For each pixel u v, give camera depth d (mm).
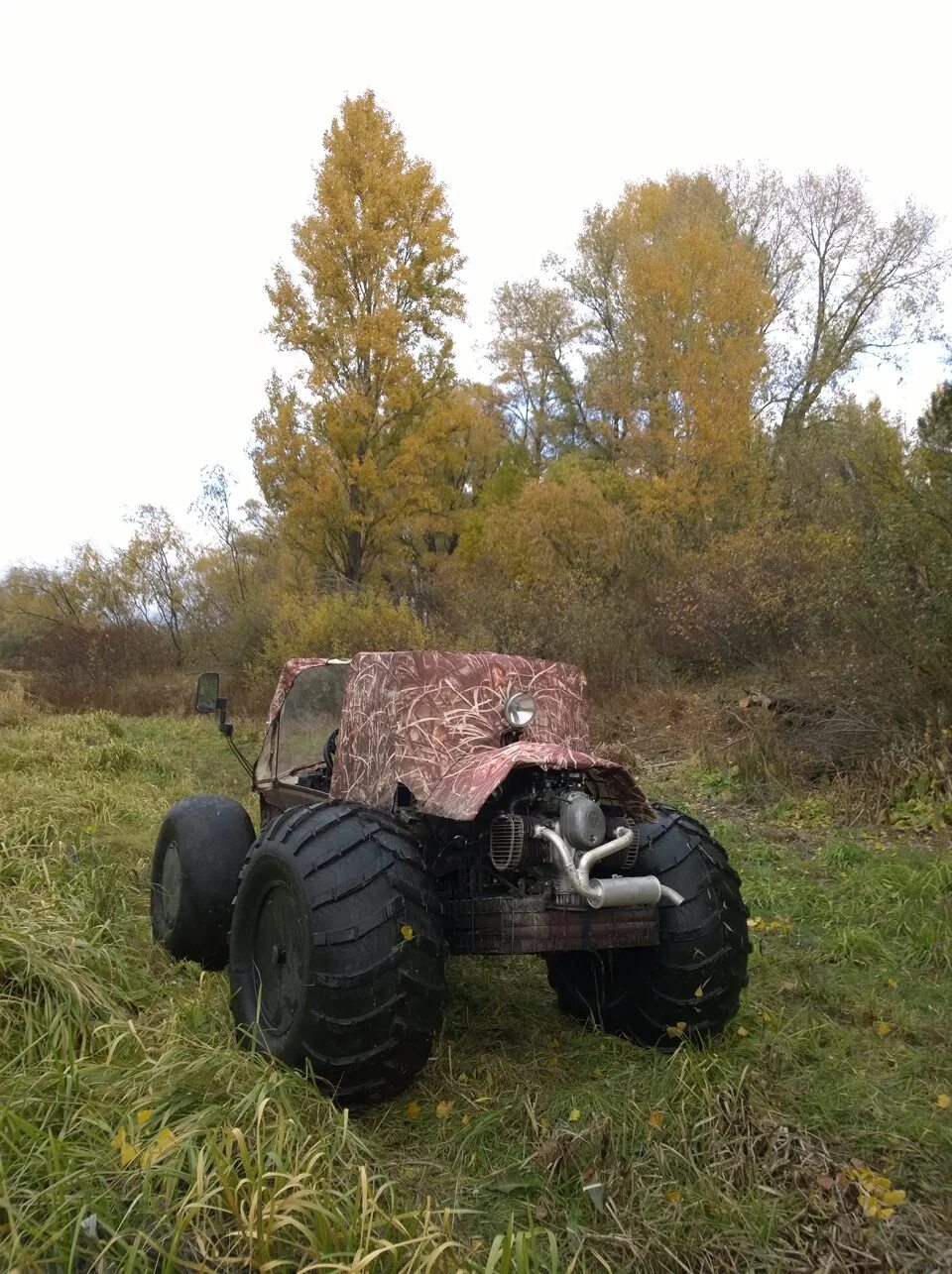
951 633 8531
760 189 31281
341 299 20234
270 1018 3584
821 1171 3121
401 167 20688
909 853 7000
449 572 21547
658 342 22547
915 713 8953
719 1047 3934
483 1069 3762
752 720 10430
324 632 15891
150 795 8227
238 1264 2480
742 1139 3221
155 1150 2723
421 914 3344
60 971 3713
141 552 24250
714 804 8938
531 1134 3312
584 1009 4254
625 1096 3508
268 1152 2783
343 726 4137
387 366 20156
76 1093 3088
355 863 3369
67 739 11047
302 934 3338
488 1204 2953
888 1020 4422
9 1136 2809
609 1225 2871
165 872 4848
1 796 6699
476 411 22719
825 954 5285
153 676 20438
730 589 13406
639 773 10125
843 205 30250
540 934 3535
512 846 3529
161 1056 3383
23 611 23797
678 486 20656
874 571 9180
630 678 13820
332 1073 3287
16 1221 2490
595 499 18734
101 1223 2535
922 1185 3129
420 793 3717
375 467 20016
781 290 30578
